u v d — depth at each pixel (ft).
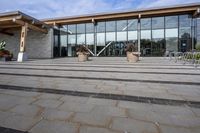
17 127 8.53
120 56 73.77
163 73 26.96
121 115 10.11
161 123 9.11
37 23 65.67
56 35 81.20
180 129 8.46
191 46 66.08
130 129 8.43
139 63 44.78
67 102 12.34
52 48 77.00
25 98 13.19
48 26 73.61
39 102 12.28
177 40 67.72
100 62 49.03
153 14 67.21
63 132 8.07
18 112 10.41
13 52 83.71
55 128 8.45
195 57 43.47
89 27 77.92
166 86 17.67
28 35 79.77
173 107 11.51
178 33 67.56
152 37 70.33
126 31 73.26
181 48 67.36
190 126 8.79
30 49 79.66
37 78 22.08
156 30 69.82
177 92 15.28
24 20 61.11
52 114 10.15
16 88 16.37
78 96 13.87
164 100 12.96
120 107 11.43
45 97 13.51
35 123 8.98
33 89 16.02
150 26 70.28
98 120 9.39
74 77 22.91
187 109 11.18
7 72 27.61
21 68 33.65
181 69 32.17
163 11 64.59
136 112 10.58
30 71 29.07
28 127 8.54
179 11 63.57
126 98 13.41
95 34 77.00
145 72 28.02
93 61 52.90
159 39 69.62
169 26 68.39
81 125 8.80
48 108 11.12
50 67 35.70
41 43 77.71
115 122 9.16
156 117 9.86
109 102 12.42
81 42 79.36
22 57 57.06
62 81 20.10
